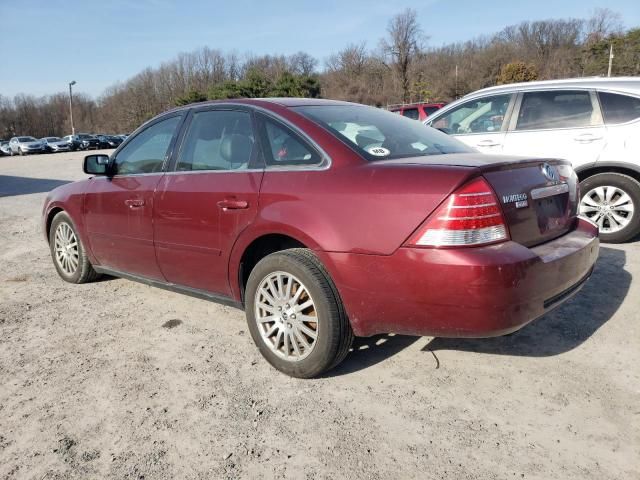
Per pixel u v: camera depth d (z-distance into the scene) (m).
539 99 5.76
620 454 2.25
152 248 3.73
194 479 2.20
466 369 3.00
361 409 2.64
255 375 3.02
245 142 3.26
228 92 56.91
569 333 3.38
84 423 2.62
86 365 3.22
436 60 66.19
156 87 86.12
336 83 66.19
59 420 2.65
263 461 2.30
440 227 2.39
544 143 5.64
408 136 3.26
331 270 2.69
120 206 3.96
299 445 2.39
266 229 2.94
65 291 4.64
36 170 21.09
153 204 3.66
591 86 5.50
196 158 3.53
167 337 3.59
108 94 97.25
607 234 5.43
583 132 5.43
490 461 2.23
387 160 2.80
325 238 2.68
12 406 2.79
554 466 2.19
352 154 2.82
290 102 3.37
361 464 2.25
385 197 2.54
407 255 2.46
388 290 2.53
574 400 2.65
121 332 3.70
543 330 3.44
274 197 2.94
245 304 3.13
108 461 2.33
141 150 3.98
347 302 2.69
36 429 2.58
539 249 2.66
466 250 2.37
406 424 2.51
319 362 2.81
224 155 3.36
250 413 2.65
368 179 2.64
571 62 64.12
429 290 2.42
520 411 2.58
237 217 3.11
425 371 2.99
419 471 2.19
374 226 2.55
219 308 4.11
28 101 96.56
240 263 3.16
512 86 6.00
